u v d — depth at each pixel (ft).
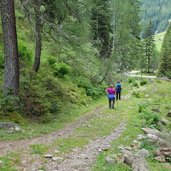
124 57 166.09
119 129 53.26
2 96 52.47
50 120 57.72
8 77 53.06
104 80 128.16
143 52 347.56
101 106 86.84
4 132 42.45
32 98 59.16
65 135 45.75
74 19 63.82
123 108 84.48
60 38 63.67
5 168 27.22
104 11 132.57
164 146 42.93
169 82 227.40
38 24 60.18
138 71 374.84
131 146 42.42
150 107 89.66
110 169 30.09
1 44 75.51
